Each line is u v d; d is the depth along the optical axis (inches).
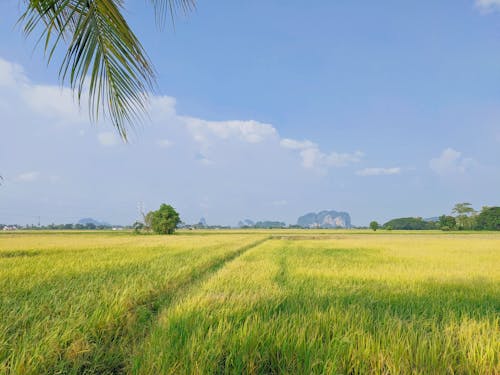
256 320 169.8
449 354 134.7
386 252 826.2
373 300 247.8
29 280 311.0
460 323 189.0
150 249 804.6
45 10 90.3
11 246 916.0
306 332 155.8
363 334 146.6
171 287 318.7
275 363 132.3
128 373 124.9
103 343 154.6
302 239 1835.6
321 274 405.7
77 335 153.6
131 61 103.8
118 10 97.7
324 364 123.0
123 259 542.6
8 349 131.5
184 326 162.4
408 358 131.4
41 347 132.0
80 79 102.0
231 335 150.7
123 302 217.8
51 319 180.9
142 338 168.1
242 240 1400.1
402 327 169.3
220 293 262.7
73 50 98.7
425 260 612.7
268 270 432.1
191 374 115.9
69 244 1034.7
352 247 1048.2
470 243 1258.0
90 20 100.3
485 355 133.3
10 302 215.6
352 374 126.8
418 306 232.5
